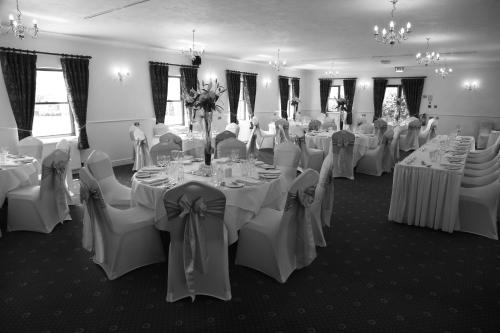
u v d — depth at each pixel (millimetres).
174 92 9953
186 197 2547
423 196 4246
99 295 2869
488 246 3832
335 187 6363
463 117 12977
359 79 15133
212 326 2498
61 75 7406
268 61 12484
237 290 2936
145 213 3318
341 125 8727
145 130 9008
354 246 3838
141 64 8727
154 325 2506
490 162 5684
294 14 5305
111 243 3086
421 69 13523
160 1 4602
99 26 6227
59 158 4168
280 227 2984
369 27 6273
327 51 9531
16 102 6496
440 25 6031
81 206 5125
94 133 7914
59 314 2627
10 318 2580
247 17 5508
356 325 2521
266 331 2451
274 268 3064
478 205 4047
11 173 4230
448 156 5031
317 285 3037
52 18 5578
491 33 6766
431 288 3006
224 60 11375
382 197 5738
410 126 10586
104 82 7973
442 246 3836
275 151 4980
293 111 15594
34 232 4168
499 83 12141
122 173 7508
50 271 3264
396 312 2674
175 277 2758
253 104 12820
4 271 3266
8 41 6344
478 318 2604
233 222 3072
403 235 4137
